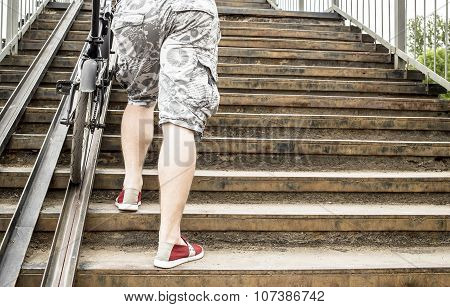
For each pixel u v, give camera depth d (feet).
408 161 9.40
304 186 7.96
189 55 5.72
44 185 7.07
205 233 6.79
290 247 6.84
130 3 6.14
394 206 7.82
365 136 10.53
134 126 6.88
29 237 6.13
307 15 18.44
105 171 7.81
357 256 6.45
